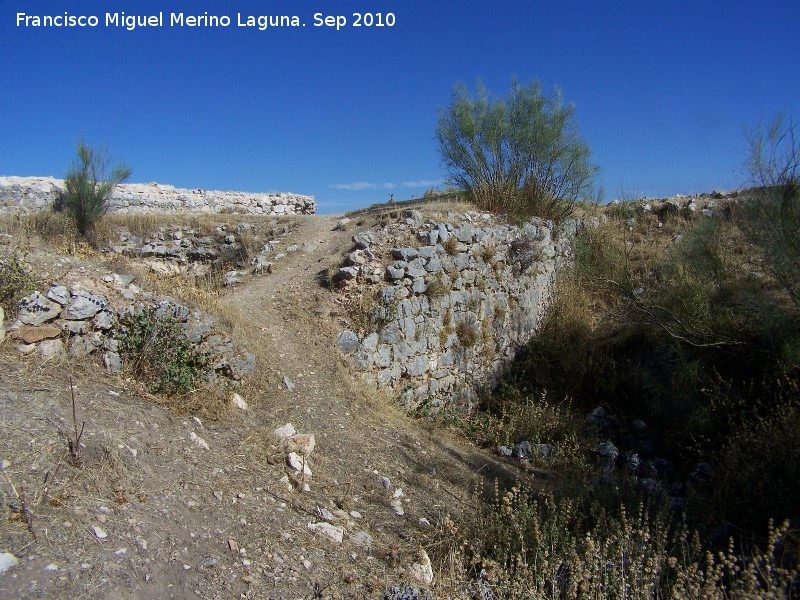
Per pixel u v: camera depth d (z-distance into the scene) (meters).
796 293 7.75
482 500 5.52
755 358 8.41
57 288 5.16
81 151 12.30
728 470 5.95
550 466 7.27
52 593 2.63
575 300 12.42
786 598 3.74
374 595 3.43
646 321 10.04
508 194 12.50
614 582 3.86
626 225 14.99
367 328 7.95
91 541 3.04
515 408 9.34
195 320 6.15
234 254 12.22
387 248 9.03
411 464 6.02
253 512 3.98
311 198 19.59
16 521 2.99
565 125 13.05
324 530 4.05
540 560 4.26
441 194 14.92
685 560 4.33
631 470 7.14
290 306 8.47
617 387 9.91
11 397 4.08
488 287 10.30
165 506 3.62
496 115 12.90
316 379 6.99
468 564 4.24
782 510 5.20
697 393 8.52
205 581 3.12
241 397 5.94
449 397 9.27
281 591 3.25
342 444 5.90
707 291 9.24
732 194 15.48
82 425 3.85
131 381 5.19
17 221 9.37
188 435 4.69
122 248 12.34
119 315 5.51
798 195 7.43
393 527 4.62
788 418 6.43
